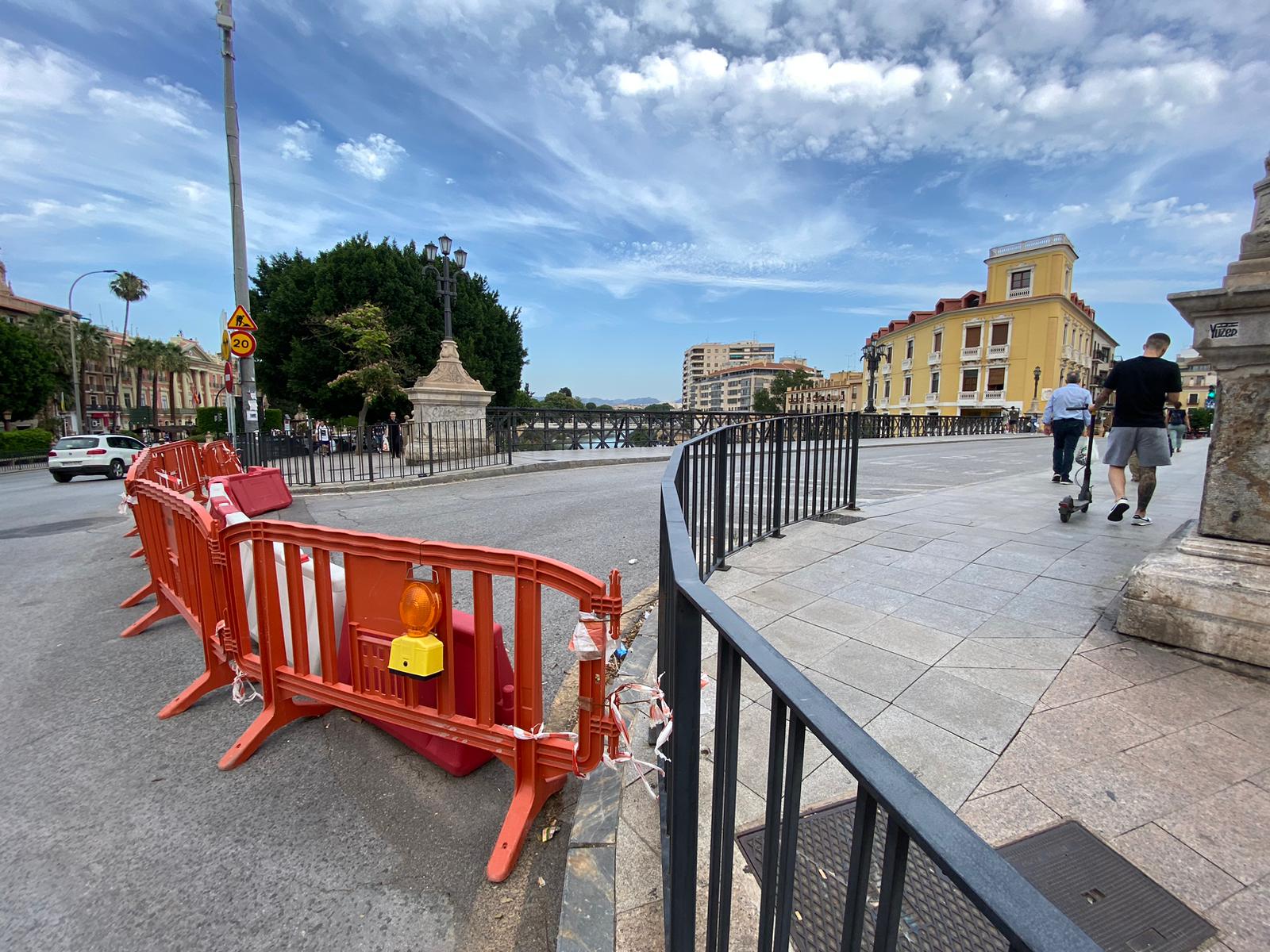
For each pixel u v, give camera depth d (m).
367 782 2.54
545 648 3.72
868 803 0.74
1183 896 1.58
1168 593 2.94
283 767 2.66
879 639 3.23
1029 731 2.34
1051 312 50.75
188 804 2.42
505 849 2.09
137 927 1.83
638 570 5.33
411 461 13.87
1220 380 2.99
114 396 64.50
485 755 2.65
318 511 8.81
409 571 2.40
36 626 4.43
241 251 11.98
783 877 0.96
